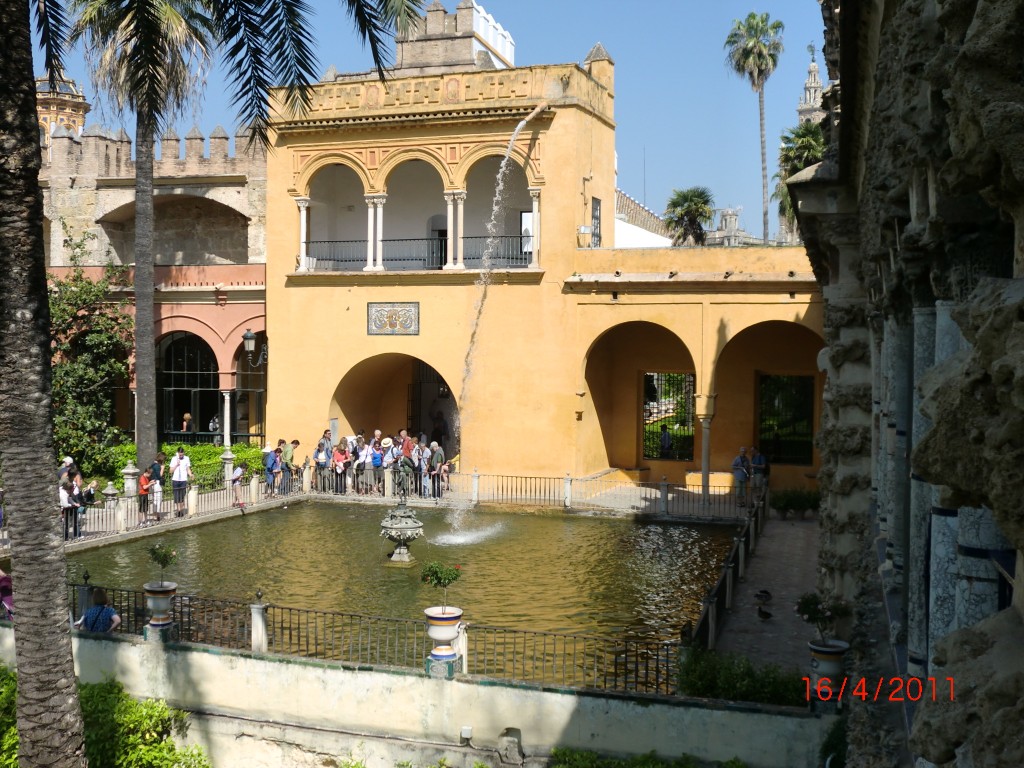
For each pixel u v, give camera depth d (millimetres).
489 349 30453
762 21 53062
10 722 12656
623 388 32625
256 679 13000
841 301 15711
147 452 27469
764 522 25594
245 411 36500
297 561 21281
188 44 25641
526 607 17578
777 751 10703
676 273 28797
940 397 3061
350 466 30234
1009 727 2807
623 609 17438
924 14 5246
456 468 32688
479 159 30484
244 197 35375
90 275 34750
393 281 31391
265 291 33312
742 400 31203
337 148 31859
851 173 14625
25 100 10070
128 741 12156
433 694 12141
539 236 29984
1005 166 2926
